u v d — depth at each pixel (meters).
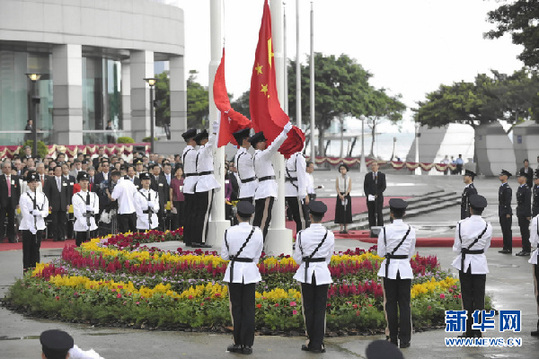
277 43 16.03
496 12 47.66
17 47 49.47
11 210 24.97
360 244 24.30
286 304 12.51
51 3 47.78
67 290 14.05
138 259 15.27
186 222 17.62
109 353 10.82
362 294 13.09
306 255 11.06
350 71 88.81
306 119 89.31
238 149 15.83
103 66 54.34
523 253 22.41
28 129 47.28
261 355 10.84
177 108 56.28
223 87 17.14
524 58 48.59
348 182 27.00
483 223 11.96
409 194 42.16
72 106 48.78
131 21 51.62
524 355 11.02
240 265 10.91
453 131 96.50
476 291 12.08
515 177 64.50
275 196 15.07
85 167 28.91
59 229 25.39
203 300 12.76
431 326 12.99
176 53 55.22
